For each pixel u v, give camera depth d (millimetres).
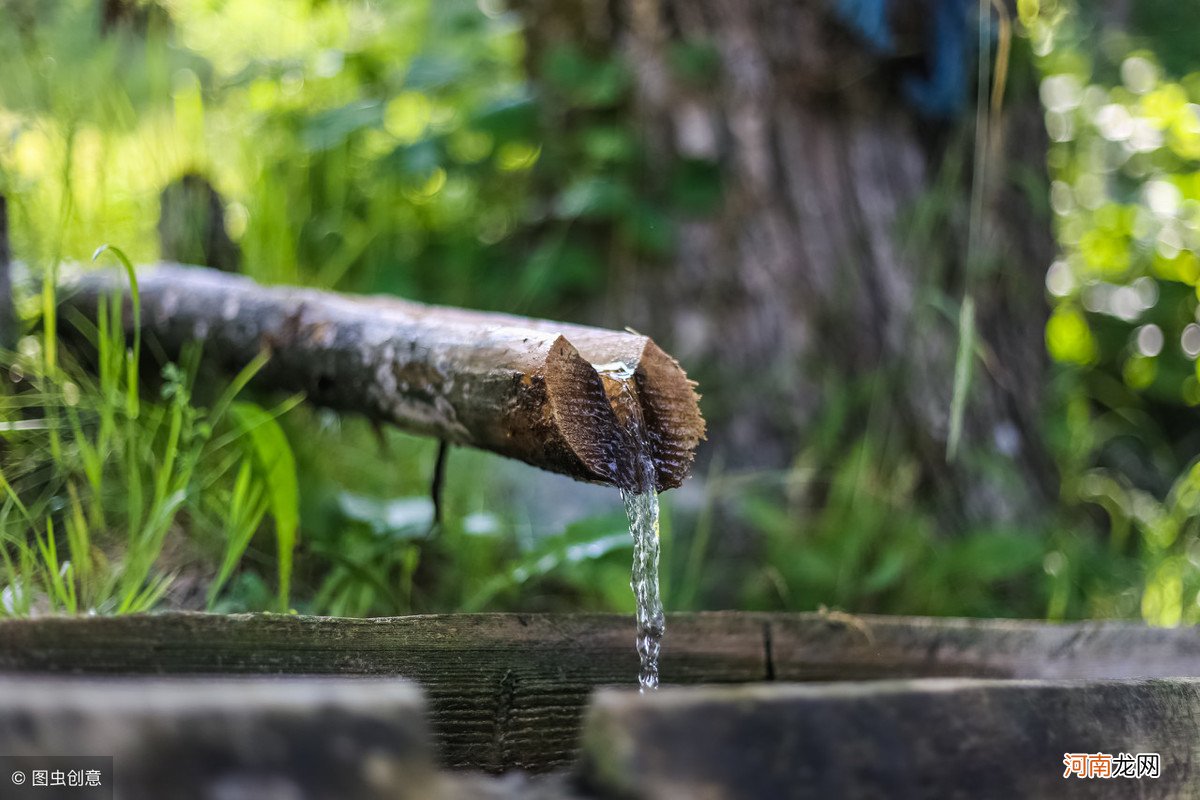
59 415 2230
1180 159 4660
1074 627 1808
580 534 2123
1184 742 1059
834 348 3297
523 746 1349
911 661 1709
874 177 3402
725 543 2893
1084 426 3658
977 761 869
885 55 3334
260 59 3670
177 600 1881
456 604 2338
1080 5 4270
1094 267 4730
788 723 796
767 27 3389
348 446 2770
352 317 1951
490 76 3967
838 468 3164
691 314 3332
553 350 1405
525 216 3646
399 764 688
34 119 2600
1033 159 3590
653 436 1514
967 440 3283
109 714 635
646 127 3391
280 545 1824
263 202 3168
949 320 3340
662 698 770
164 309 2348
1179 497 3406
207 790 642
